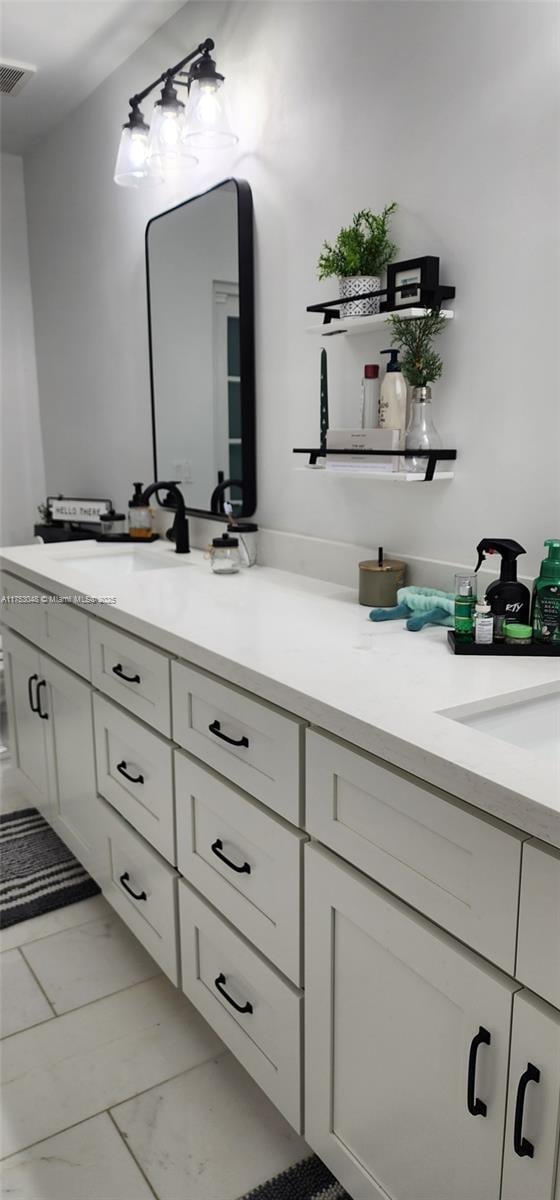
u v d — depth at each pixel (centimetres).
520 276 138
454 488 157
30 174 365
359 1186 115
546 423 137
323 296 187
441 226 152
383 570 163
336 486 191
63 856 238
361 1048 111
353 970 110
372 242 163
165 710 154
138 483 275
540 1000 81
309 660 126
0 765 299
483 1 139
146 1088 153
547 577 129
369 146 168
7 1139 141
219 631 145
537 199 133
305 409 199
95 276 314
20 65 271
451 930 91
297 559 205
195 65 197
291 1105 128
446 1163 97
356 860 106
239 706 128
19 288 382
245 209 207
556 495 137
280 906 124
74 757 211
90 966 188
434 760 88
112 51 261
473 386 150
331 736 108
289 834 119
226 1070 157
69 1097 150
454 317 152
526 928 81
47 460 395
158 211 258
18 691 255
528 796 77
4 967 187
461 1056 92
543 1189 83
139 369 288
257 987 134
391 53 159
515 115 135
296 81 187
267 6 194
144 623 155
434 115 151
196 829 150
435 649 133
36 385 394
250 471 221
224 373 225
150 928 175
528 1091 83
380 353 170
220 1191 131
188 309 242
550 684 115
